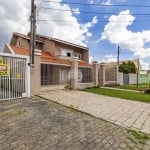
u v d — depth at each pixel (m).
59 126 6.38
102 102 11.32
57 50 25.78
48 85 18.88
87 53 30.14
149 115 8.57
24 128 6.00
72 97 12.56
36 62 12.29
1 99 9.99
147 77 39.97
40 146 4.81
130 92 17.39
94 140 5.39
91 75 21.94
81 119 7.40
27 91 11.31
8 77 10.29
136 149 4.98
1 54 9.88
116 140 5.49
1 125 6.16
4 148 4.59
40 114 7.70
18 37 25.12
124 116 8.21
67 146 4.91
